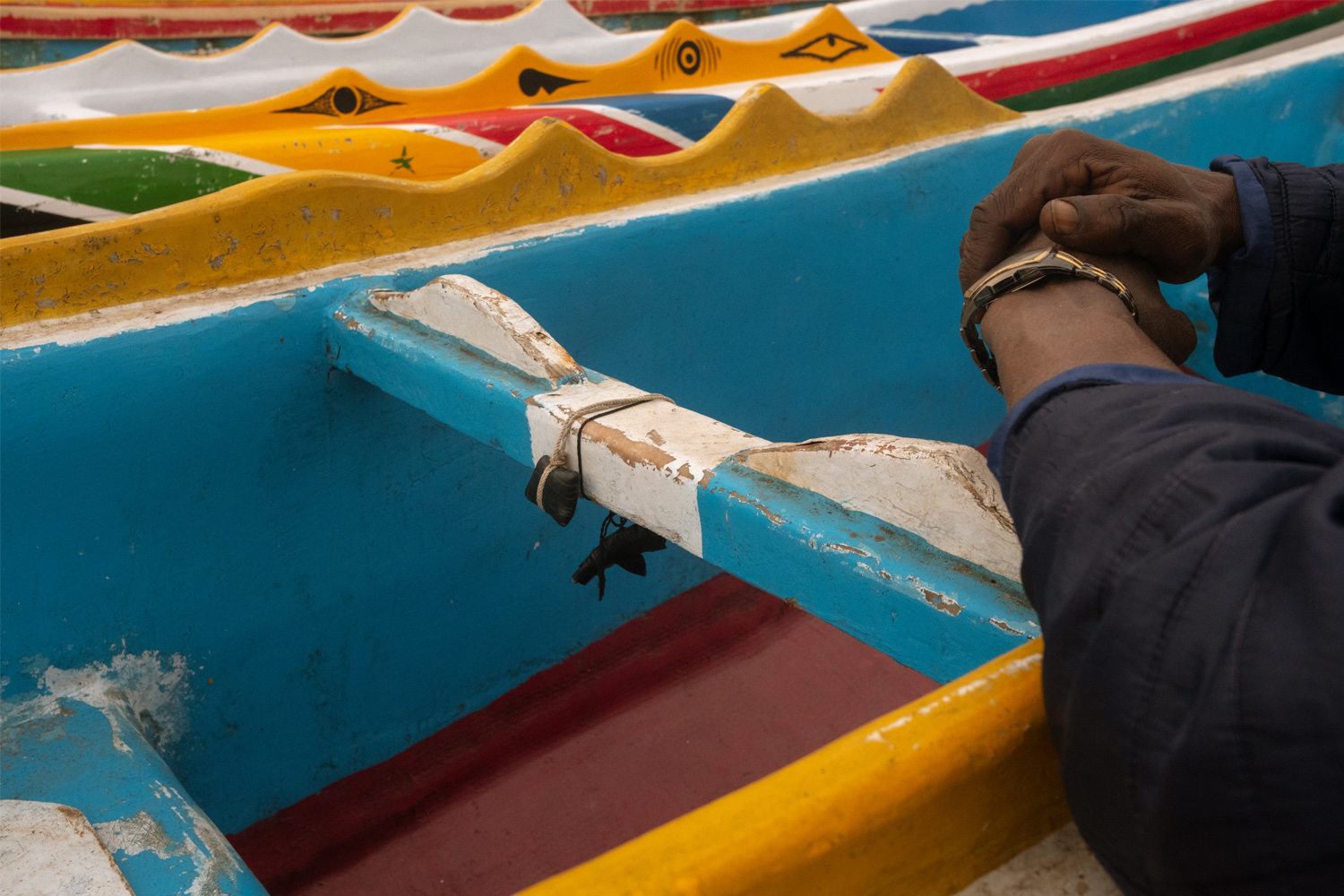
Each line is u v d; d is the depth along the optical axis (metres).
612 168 1.83
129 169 1.57
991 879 0.50
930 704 0.48
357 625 1.59
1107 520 0.39
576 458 0.98
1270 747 0.30
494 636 1.79
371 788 1.65
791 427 2.21
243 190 1.41
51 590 1.25
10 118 2.14
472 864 1.60
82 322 1.27
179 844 1.00
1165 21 2.98
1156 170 0.63
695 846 0.40
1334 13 3.27
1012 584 0.66
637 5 3.49
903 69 2.32
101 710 1.26
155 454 1.30
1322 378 0.71
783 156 2.11
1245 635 0.32
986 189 2.40
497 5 3.33
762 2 3.83
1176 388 0.43
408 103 2.37
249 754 1.50
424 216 1.60
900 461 0.72
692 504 0.85
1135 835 0.36
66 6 2.56
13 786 1.09
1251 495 0.35
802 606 0.77
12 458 1.19
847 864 0.44
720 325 1.98
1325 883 0.30
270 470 1.42
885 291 2.28
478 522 1.70
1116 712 0.36
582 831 1.66
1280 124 2.96
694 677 1.98
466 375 1.14
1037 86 2.83
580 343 1.76
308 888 1.55
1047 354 0.53
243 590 1.43
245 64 2.43
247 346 1.35
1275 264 0.65
